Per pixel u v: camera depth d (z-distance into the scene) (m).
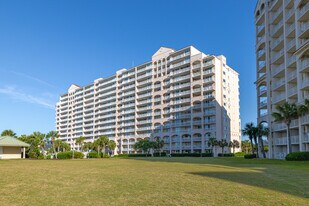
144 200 9.82
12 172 20.97
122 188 12.46
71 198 10.17
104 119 148.12
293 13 48.44
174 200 9.83
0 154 58.47
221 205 9.09
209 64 102.38
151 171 21.73
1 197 10.37
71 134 171.38
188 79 108.00
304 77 45.22
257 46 65.75
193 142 103.75
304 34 44.62
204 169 24.16
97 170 22.89
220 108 102.38
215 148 96.56
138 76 129.75
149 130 120.88
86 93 162.88
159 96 119.56
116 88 140.12
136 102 128.00
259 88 65.94
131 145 127.88
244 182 14.70
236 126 113.81
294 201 9.66
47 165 30.98
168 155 103.50
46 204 9.19
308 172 21.25
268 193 11.19
